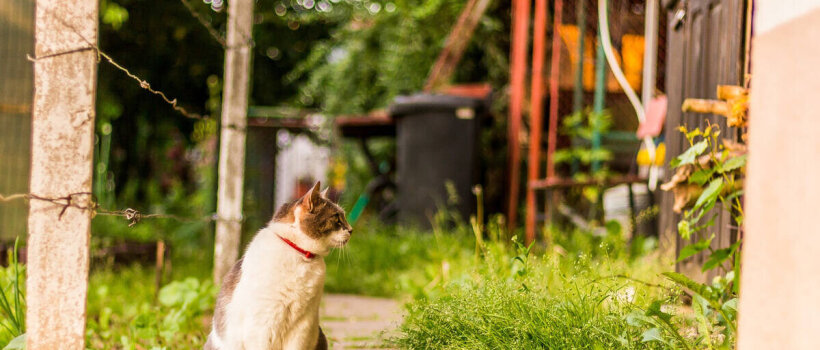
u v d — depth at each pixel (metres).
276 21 16.28
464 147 9.66
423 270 6.42
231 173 5.02
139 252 7.00
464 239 7.97
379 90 13.62
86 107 2.41
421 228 9.62
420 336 3.55
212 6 14.64
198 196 11.98
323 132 13.45
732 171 3.24
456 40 11.78
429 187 9.69
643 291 3.47
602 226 7.91
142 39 14.90
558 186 7.65
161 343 3.96
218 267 4.98
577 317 3.13
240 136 5.04
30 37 6.78
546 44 11.16
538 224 8.87
